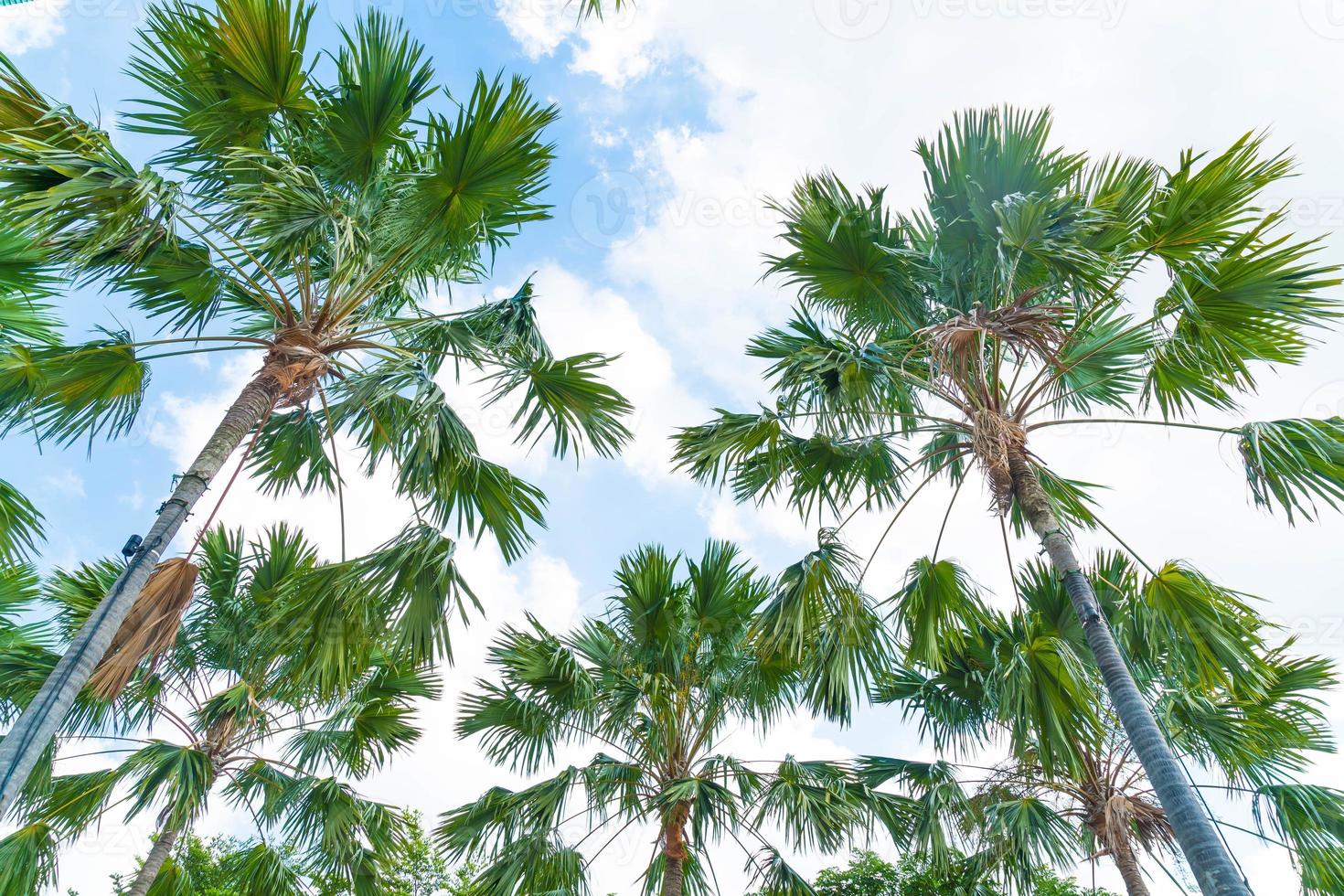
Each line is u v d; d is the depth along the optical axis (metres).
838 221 6.19
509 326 6.19
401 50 5.77
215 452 4.74
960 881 8.13
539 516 6.36
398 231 5.91
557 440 6.77
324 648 5.57
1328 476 5.13
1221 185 5.48
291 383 5.30
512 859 7.75
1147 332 6.80
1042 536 5.64
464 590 5.67
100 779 6.98
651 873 8.15
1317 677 7.17
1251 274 5.47
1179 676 7.12
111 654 4.30
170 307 6.09
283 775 8.02
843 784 7.86
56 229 4.45
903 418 6.77
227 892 11.09
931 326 6.11
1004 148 6.05
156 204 4.70
